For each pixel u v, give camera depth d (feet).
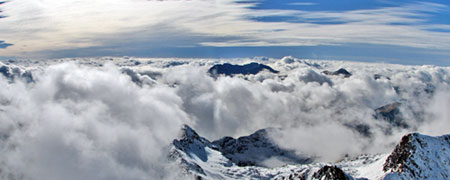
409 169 634.84
